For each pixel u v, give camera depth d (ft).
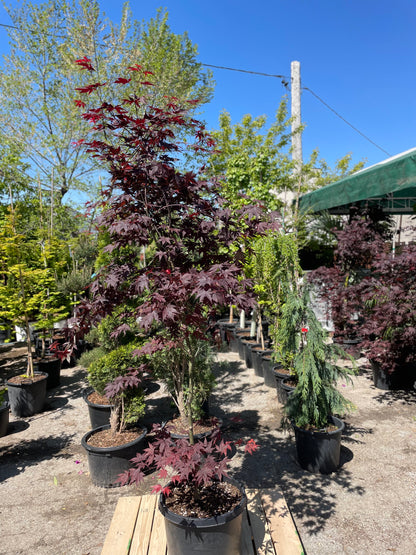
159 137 7.95
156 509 9.70
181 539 7.31
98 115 7.56
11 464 13.12
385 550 8.43
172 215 8.46
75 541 9.14
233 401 18.24
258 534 8.64
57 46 38.29
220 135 31.96
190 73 37.52
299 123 37.93
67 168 41.78
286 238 17.24
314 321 12.30
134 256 8.96
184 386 13.16
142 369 12.41
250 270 20.97
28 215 34.17
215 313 11.01
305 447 11.69
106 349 17.99
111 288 8.28
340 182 22.56
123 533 8.82
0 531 9.62
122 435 12.25
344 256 26.04
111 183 8.09
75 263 27.14
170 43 35.96
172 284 6.98
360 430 14.43
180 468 7.36
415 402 17.04
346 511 9.82
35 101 42.29
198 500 8.09
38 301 19.26
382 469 11.72
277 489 10.44
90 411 15.30
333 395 11.85
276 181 32.50
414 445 13.10
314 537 8.91
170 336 9.41
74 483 11.78
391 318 16.78
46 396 20.18
